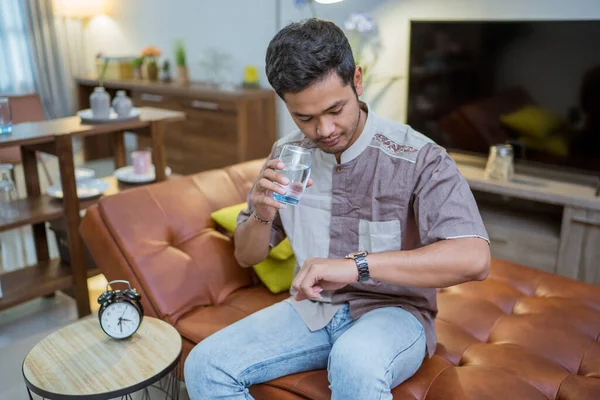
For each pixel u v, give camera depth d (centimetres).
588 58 256
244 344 137
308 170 124
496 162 275
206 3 471
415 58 313
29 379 132
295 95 114
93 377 133
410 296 141
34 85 564
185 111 436
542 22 266
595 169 265
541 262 264
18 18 543
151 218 184
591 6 273
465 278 118
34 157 252
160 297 169
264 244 150
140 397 189
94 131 247
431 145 134
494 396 129
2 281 237
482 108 296
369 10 352
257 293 187
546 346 153
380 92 360
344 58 114
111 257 176
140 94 469
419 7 330
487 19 285
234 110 399
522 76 278
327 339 144
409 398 129
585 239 249
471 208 125
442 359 146
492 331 163
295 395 136
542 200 257
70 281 242
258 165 224
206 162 433
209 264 184
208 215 196
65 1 540
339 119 118
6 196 235
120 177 279
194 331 162
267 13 423
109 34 575
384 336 126
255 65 446
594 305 175
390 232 138
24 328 237
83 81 514
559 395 133
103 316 147
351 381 118
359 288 142
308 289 117
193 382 133
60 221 247
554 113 272
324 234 146
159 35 527
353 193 141
